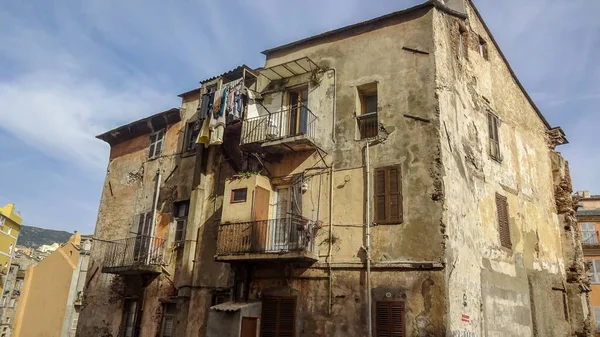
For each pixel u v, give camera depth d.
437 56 14.16
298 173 15.44
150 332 17.83
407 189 13.17
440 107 13.50
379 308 12.45
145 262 18.86
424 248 12.35
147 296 18.59
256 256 13.96
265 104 17.22
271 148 15.52
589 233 41.31
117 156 23.83
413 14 14.99
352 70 15.59
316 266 13.85
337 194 14.35
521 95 20.78
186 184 19.28
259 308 14.32
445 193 12.66
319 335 13.12
